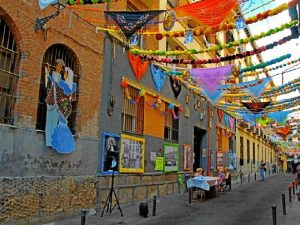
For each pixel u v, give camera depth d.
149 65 15.96
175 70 17.45
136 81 14.71
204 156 23.77
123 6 14.23
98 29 11.95
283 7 7.50
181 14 9.37
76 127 11.09
